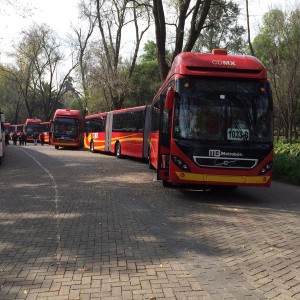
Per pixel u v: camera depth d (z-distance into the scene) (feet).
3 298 15.14
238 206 34.24
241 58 36.19
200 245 22.09
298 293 15.88
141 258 19.66
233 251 21.16
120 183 46.68
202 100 35.17
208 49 101.14
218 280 17.02
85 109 161.79
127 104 177.37
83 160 81.10
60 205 32.89
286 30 104.78
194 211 31.42
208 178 34.73
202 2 76.95
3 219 27.76
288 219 29.40
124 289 15.96
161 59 80.38
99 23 128.67
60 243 22.06
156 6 79.56
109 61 131.64
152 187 43.83
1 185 44.34
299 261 19.79
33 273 17.60
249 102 35.27
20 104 274.36
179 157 34.83
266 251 21.33
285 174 53.67
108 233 24.21
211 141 34.81
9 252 20.45
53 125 131.95
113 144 96.58
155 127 53.47
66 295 15.40
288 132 112.78
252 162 34.78
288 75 102.83
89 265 18.61
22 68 209.77
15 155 95.09
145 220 27.84
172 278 17.13
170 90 35.14
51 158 85.66
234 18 86.89
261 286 16.49
